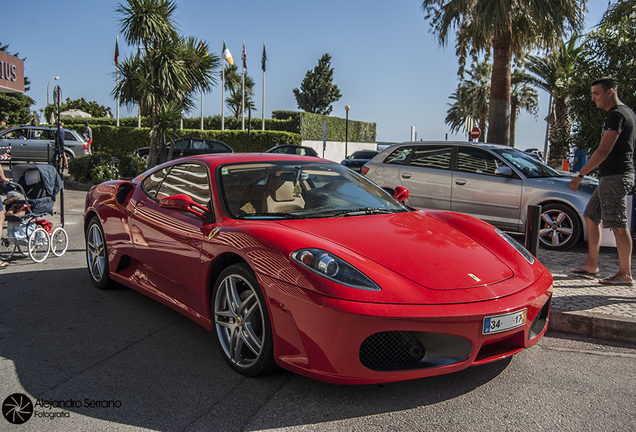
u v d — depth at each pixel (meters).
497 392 2.54
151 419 2.26
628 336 3.29
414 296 2.28
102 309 3.89
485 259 2.73
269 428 2.18
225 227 2.91
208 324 2.99
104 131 28.94
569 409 2.37
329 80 74.25
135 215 3.81
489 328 2.34
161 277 3.49
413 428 2.19
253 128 34.94
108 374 2.73
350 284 2.28
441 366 2.28
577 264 5.27
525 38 13.55
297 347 2.35
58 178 5.72
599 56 7.84
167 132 15.97
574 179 4.38
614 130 4.04
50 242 5.68
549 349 3.17
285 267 2.42
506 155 6.81
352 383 2.25
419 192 7.32
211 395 2.49
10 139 18.53
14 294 4.27
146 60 15.71
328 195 3.44
